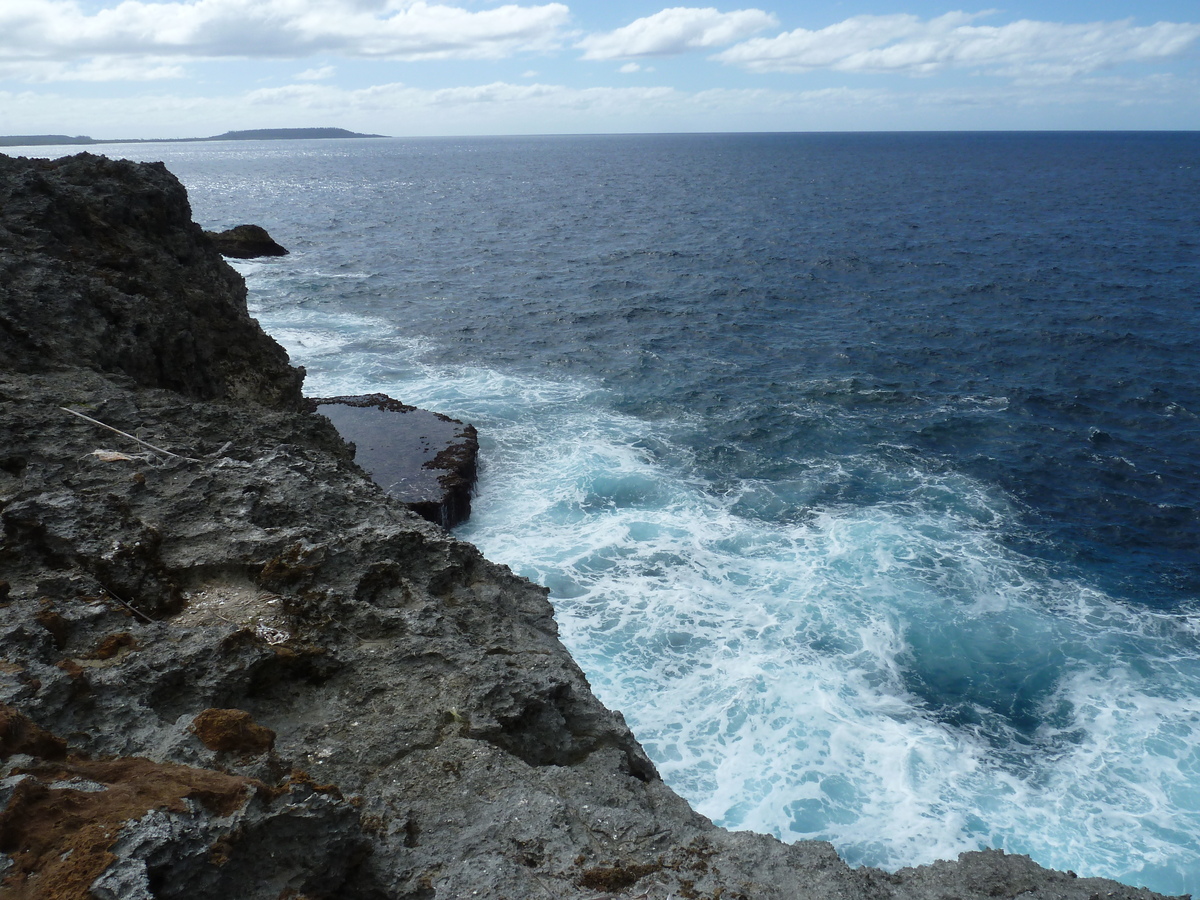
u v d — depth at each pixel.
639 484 29.30
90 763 6.03
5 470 11.38
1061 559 25.00
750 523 26.75
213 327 22.38
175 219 24.97
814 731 18.05
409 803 7.50
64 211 20.84
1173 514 27.94
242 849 5.64
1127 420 35.88
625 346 46.59
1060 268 66.50
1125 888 9.31
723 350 46.09
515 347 46.34
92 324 17.36
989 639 21.19
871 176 173.62
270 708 8.41
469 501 27.22
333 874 6.02
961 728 18.48
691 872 7.14
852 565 24.22
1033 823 16.12
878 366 43.28
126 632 8.27
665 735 17.91
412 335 48.41
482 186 163.25
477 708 8.69
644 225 97.38
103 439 12.73
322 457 15.85
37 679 6.91
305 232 92.06
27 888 4.70
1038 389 39.38
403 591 10.54
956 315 52.81
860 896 7.23
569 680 9.86
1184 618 22.28
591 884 6.71
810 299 58.06
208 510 11.14
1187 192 128.00
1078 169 186.00
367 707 8.63
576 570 23.77
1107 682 19.84
